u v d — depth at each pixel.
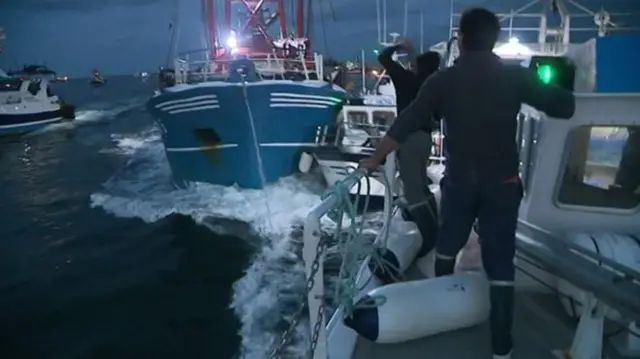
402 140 2.81
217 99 17.30
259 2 20.91
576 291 3.37
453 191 2.91
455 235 3.10
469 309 3.26
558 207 3.73
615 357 3.17
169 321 12.68
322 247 2.66
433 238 4.27
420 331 3.22
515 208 2.85
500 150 2.76
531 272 3.84
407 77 4.29
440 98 2.78
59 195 24.67
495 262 2.91
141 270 15.82
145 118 52.00
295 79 19.33
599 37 3.50
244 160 18.20
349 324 3.21
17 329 12.93
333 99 18.20
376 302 3.19
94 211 21.67
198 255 16.14
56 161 32.84
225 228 17.23
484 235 2.91
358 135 17.53
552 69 3.84
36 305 14.17
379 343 3.27
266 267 14.59
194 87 17.34
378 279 4.02
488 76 2.68
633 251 3.41
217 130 17.95
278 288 13.30
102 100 74.00
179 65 18.92
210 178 19.02
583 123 3.47
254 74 17.69
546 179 3.66
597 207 3.69
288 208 17.66
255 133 17.70
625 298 2.76
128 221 19.83
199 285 14.39
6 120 42.31
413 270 4.26
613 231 3.70
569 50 4.12
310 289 2.70
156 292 14.38
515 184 2.83
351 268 3.02
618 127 3.51
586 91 3.59
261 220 17.22
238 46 20.33
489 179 2.80
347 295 3.00
